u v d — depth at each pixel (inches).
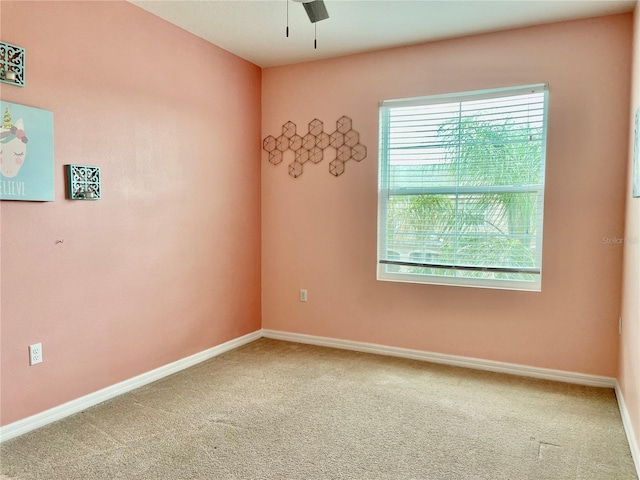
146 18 108.3
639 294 78.7
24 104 83.1
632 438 80.5
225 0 101.9
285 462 75.9
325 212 144.2
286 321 153.5
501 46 118.0
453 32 119.0
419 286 131.7
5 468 73.8
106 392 101.9
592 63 108.6
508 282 122.1
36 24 84.8
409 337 134.0
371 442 82.7
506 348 121.3
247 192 147.7
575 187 111.4
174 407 97.9
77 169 92.7
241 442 82.5
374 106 134.6
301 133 146.4
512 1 100.7
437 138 127.9
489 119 121.2
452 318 127.7
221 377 116.7
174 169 118.4
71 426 88.7
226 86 135.9
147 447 80.6
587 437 84.9
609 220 108.4
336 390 108.0
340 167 140.8
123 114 103.5
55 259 90.4
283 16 110.5
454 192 126.6
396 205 134.8
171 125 116.9
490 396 104.7
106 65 99.0
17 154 82.0
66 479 70.8
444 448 80.7
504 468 74.4
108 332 102.0
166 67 114.5
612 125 107.0
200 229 128.1
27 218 85.1
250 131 148.0
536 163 116.8
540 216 117.1
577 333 113.3
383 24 114.0
